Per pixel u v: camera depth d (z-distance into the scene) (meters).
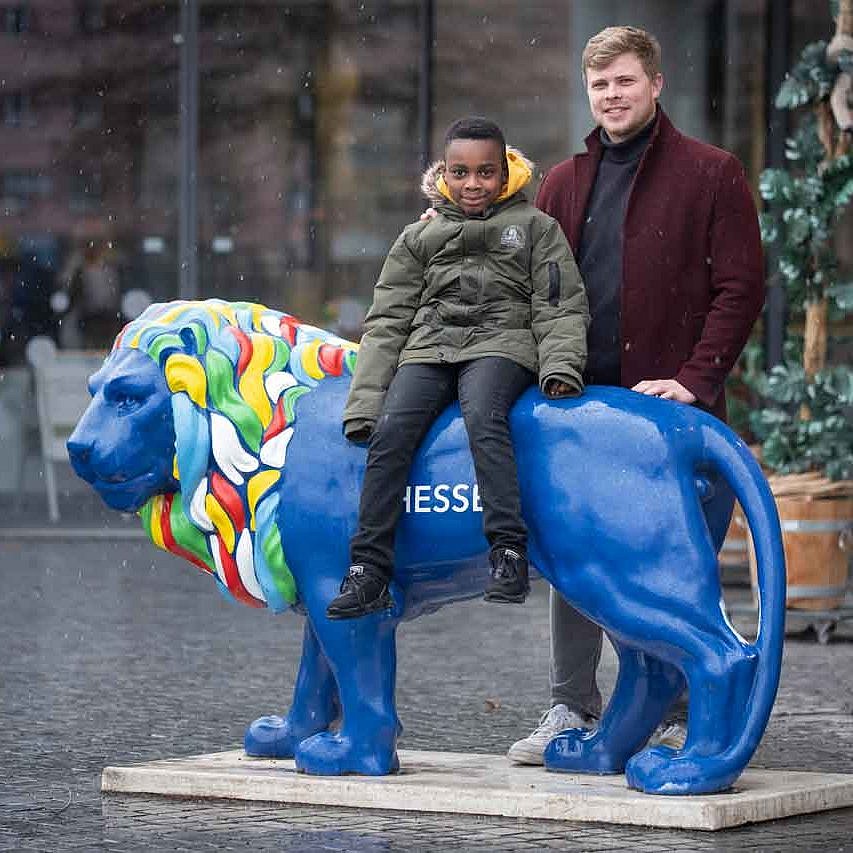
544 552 7.69
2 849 7.23
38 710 10.70
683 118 20.09
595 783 7.96
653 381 8.12
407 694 11.38
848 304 13.86
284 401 8.03
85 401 21.45
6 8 21.17
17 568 18.27
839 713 10.64
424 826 7.53
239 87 21.05
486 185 7.79
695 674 7.59
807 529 13.77
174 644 13.48
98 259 21.27
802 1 19.94
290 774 8.14
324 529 7.91
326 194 20.95
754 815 7.57
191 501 8.06
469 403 7.67
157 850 7.18
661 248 8.30
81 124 21.22
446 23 20.58
